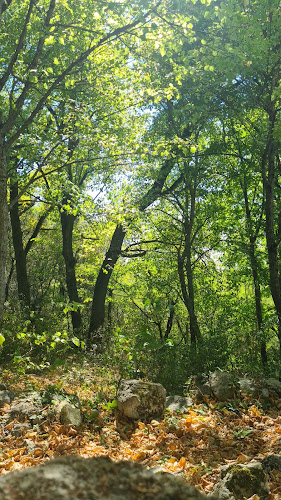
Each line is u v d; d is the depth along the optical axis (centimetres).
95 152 1388
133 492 91
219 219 2044
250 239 1845
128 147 1334
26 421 755
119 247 2222
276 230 1784
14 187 1798
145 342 929
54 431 720
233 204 2081
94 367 1210
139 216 1825
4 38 1262
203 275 2105
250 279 2081
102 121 1460
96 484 92
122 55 1191
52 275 2955
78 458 104
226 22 1101
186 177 1678
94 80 1344
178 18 973
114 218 1844
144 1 909
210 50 1162
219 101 1434
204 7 1327
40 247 3058
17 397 879
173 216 2066
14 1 1346
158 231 2038
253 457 621
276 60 1161
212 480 548
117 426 781
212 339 1265
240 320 1873
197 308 2102
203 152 1698
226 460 612
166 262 2081
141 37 966
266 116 1538
